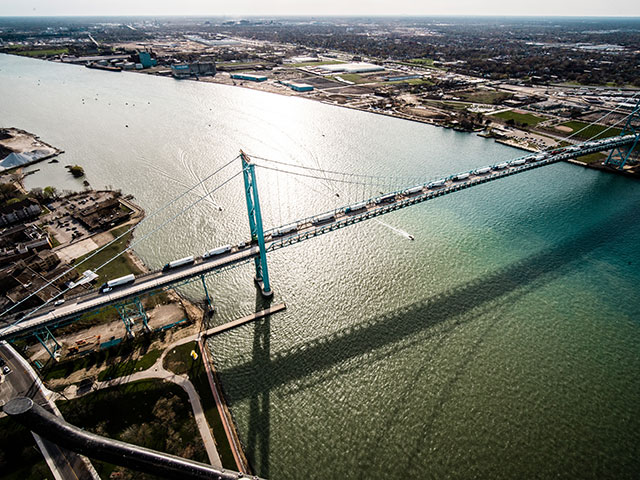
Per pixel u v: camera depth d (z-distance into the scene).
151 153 188.88
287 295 99.00
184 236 121.88
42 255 106.19
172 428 65.94
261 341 85.81
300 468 63.19
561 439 67.75
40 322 71.69
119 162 179.25
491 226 131.75
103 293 79.50
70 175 166.75
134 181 160.75
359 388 76.06
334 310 94.75
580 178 170.38
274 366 80.00
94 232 123.50
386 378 78.06
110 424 66.88
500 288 102.62
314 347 84.69
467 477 62.34
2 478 58.97
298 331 88.62
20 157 177.88
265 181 159.50
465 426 69.69
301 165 176.88
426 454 65.50
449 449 66.19
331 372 79.06
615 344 86.38
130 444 59.16
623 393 75.88
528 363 81.81
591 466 63.84
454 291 101.44
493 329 89.94
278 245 93.50
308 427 69.00
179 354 80.19
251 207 91.50
